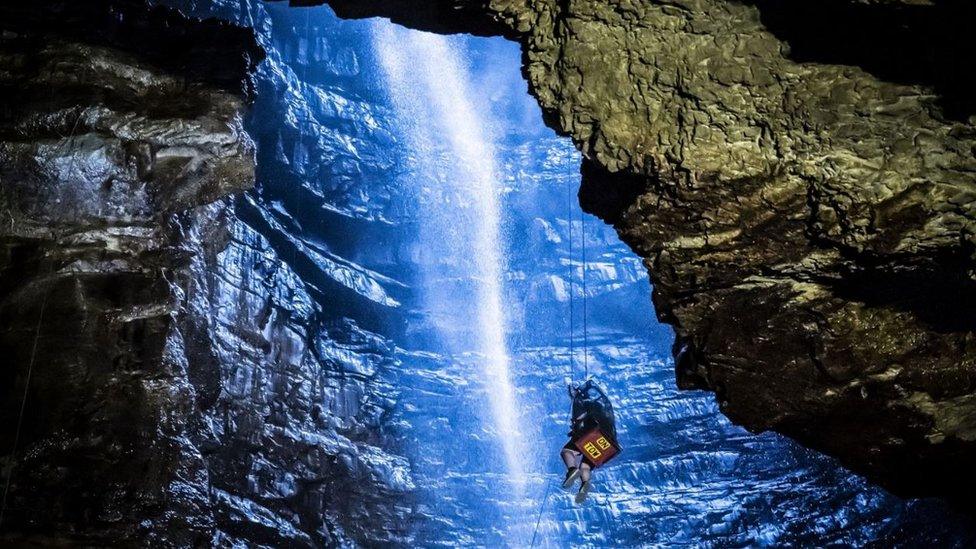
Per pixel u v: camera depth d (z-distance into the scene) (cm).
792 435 1086
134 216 1309
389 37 2978
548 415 2638
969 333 956
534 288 2820
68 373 1311
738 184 891
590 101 911
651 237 964
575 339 2803
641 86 895
